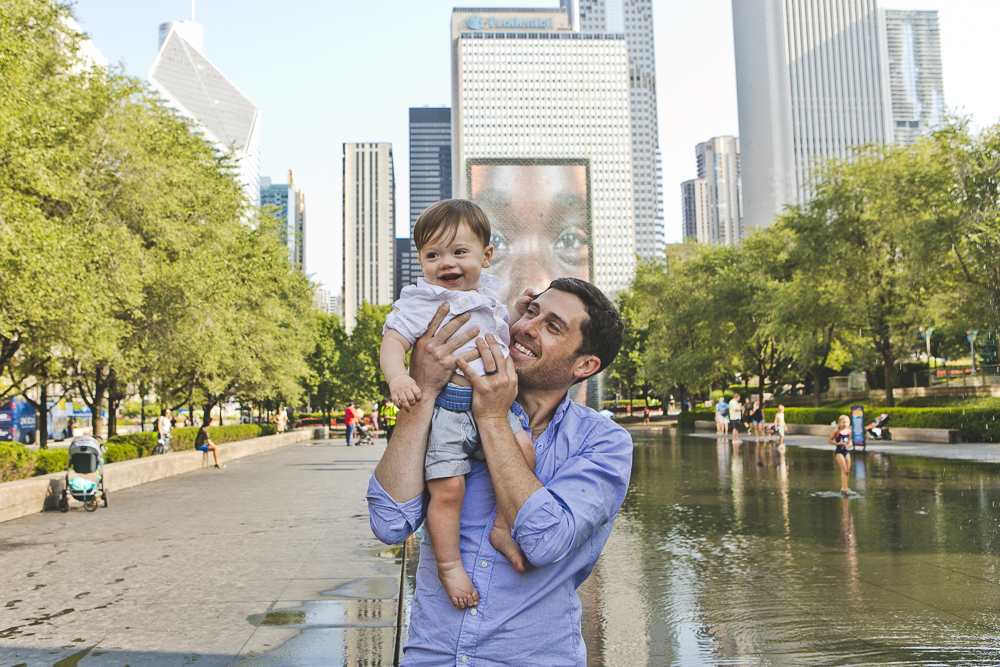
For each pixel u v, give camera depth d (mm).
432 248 2213
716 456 22953
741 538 8695
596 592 6203
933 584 6332
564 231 86750
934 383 42938
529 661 1867
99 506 11859
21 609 5398
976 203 25531
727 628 5129
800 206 34312
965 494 12414
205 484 15539
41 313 13508
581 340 2066
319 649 4312
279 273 31547
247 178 192000
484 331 2070
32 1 15047
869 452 22609
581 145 148375
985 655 4504
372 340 62375
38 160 13289
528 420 2133
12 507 10391
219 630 4762
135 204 18406
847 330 35312
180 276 19625
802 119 167500
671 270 50906
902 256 29344
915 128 170750
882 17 169750
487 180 87500
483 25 170250
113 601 5605
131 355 19969
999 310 25359
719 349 44844
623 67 151500
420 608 1956
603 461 1966
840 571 6863
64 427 46344
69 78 16375
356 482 15711
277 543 8109
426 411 1937
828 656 4516
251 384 33156
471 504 1964
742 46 184125
